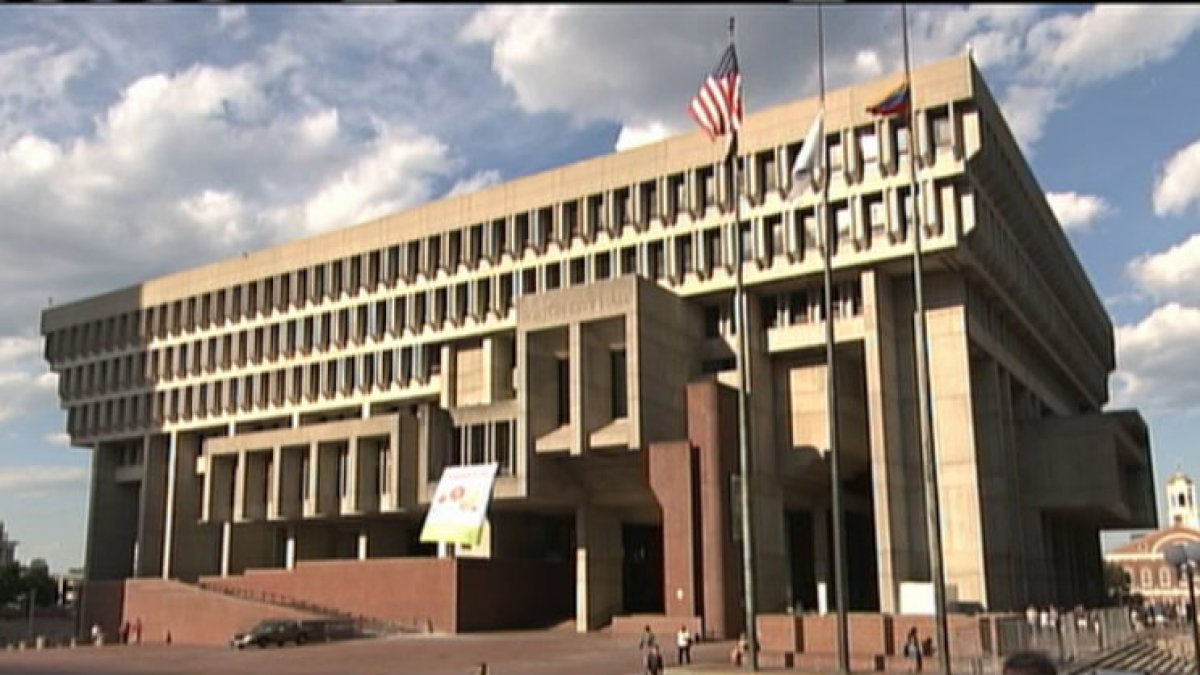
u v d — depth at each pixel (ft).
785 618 136.87
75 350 323.78
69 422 320.91
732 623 179.73
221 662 152.66
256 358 281.33
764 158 206.80
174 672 136.46
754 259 203.51
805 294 208.95
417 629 203.62
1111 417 209.36
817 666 125.18
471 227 244.01
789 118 203.41
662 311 202.80
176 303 302.04
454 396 244.01
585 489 208.23
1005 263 205.98
